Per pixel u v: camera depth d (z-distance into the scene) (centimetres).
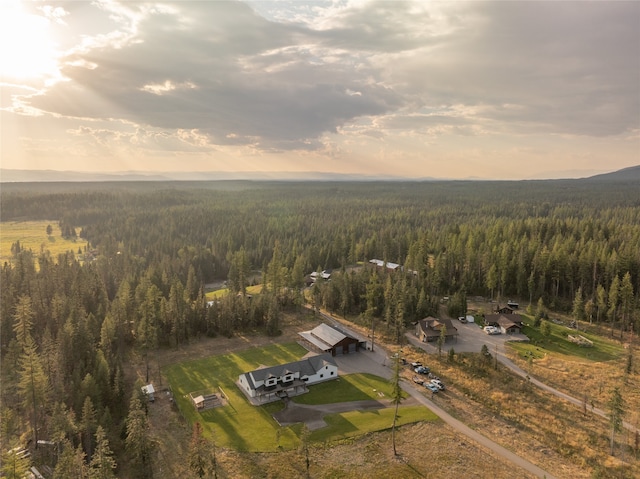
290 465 5825
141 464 5725
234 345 10150
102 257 17088
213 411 7200
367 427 6681
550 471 5741
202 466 5500
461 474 5631
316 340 10075
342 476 5612
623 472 5681
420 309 11738
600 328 11275
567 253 14200
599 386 8069
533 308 12756
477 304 13312
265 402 7475
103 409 6894
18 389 7450
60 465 5047
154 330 9181
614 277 12488
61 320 9375
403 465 5816
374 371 8769
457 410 7269
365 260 18462
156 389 7969
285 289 13762
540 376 8488
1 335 9156
